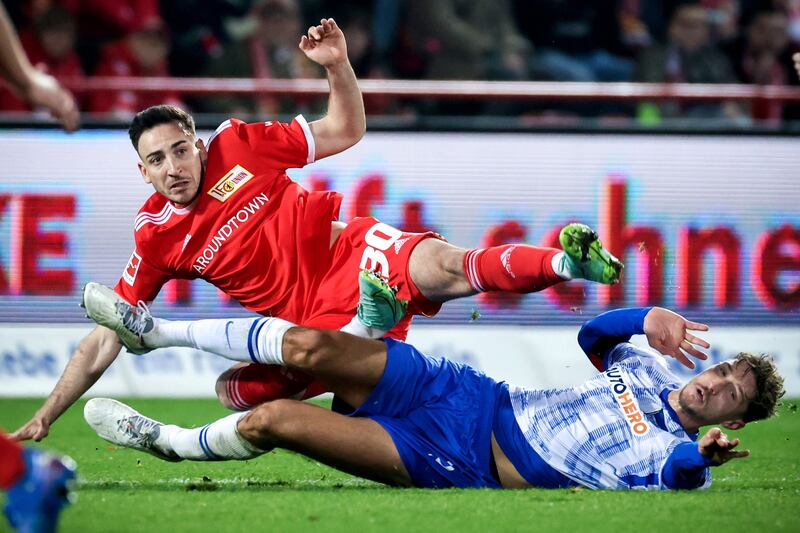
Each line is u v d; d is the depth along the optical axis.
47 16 35.66
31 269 29.77
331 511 14.08
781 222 30.44
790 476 18.39
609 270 14.65
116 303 16.64
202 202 17.59
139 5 38.56
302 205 17.80
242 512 14.01
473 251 16.44
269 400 17.81
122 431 16.98
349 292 17.34
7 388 29.66
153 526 13.17
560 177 30.28
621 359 17.05
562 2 41.47
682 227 30.28
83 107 36.28
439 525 13.29
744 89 31.52
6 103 34.31
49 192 29.84
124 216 29.88
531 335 29.91
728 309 30.27
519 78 40.00
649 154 30.36
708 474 16.14
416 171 30.05
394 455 15.70
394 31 40.91
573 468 15.95
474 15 40.31
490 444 16.17
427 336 29.73
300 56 38.06
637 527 13.30
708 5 42.72
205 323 16.62
